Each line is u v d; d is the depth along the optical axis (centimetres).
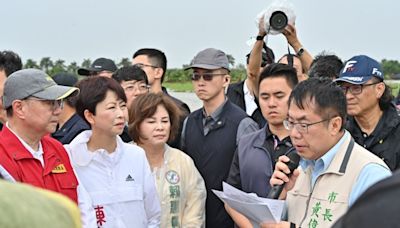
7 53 413
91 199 337
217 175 430
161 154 405
